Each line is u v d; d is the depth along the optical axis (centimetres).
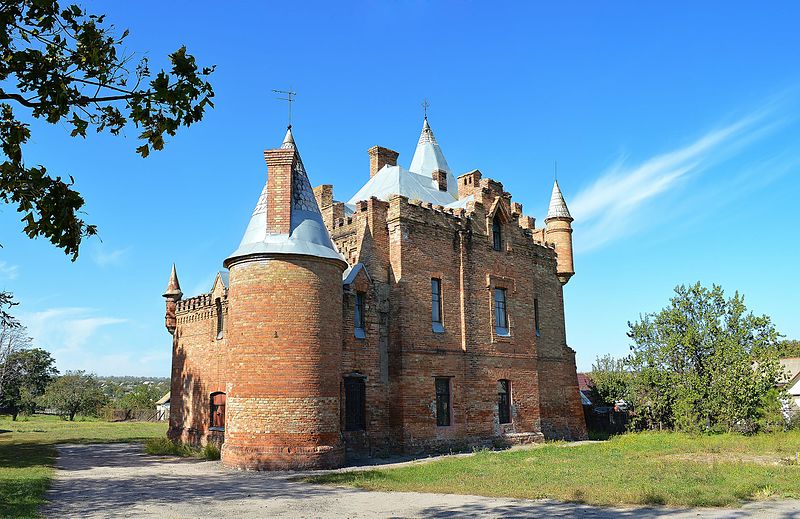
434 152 4372
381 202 2975
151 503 1570
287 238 2453
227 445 2381
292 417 2298
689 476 1845
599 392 4403
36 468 2350
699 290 3859
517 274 3531
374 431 2723
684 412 3728
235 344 2416
